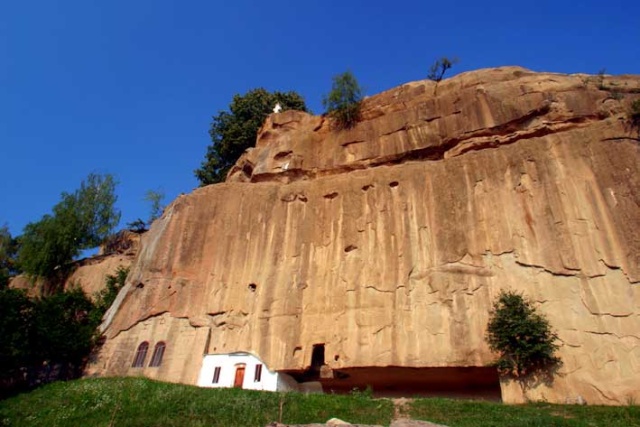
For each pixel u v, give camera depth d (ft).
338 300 90.33
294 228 103.96
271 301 95.86
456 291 81.71
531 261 79.61
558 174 84.79
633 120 84.38
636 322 69.67
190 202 116.47
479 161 92.73
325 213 102.73
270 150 124.57
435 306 81.92
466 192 90.68
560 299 75.20
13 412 71.92
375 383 88.02
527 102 97.09
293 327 90.89
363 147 112.88
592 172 82.69
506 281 79.77
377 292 87.86
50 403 74.79
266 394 75.25
